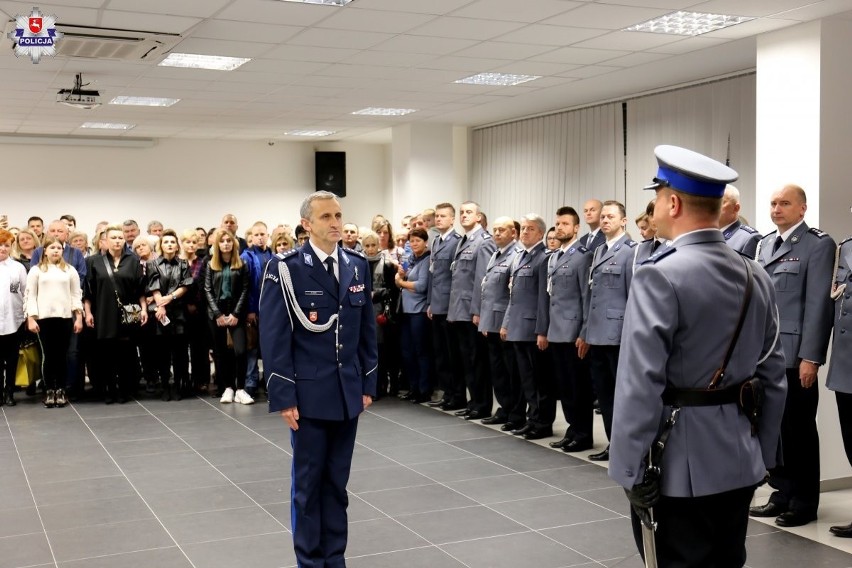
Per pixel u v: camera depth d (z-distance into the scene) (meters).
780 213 4.18
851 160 5.55
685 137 8.63
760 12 5.33
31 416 6.83
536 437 5.89
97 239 8.66
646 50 6.80
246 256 7.43
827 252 4.04
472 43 6.44
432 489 4.69
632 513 2.24
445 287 6.82
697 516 2.13
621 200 9.62
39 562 3.64
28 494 4.66
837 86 5.52
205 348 7.80
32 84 8.05
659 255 2.16
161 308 7.25
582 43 6.49
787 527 4.05
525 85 8.55
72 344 7.46
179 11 5.35
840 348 3.93
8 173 12.48
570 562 3.59
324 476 3.28
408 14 5.50
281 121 11.20
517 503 4.43
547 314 5.62
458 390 6.93
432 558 3.65
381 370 7.53
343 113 10.48
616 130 9.62
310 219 3.23
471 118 11.23
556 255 5.59
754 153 7.89
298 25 5.79
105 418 6.73
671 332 2.07
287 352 3.13
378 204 14.61
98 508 4.40
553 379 5.91
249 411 6.99
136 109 9.95
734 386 2.15
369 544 3.83
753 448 2.17
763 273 2.26
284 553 3.72
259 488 4.75
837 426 5.04
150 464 5.30
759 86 5.95
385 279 7.41
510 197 11.56
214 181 13.65
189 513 4.30
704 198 2.16
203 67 7.40
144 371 7.86
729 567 2.21
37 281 7.09
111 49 6.22
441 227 6.90
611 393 5.18
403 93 8.92
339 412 3.15
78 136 12.74
